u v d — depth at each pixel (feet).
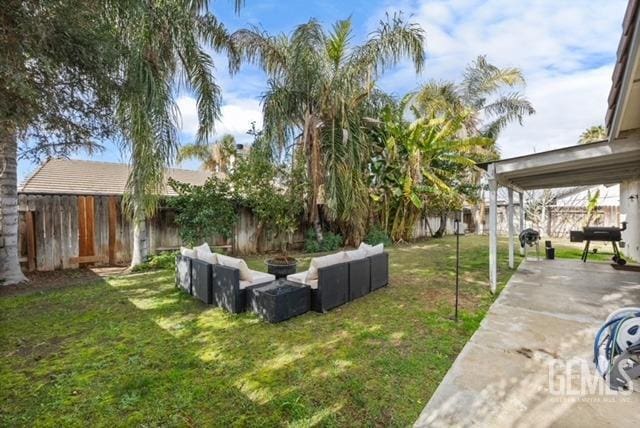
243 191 29.22
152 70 19.77
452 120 37.17
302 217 34.71
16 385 8.64
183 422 7.25
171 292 17.54
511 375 9.10
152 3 19.92
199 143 25.25
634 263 26.71
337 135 29.94
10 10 9.15
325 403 7.93
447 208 47.55
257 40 28.99
